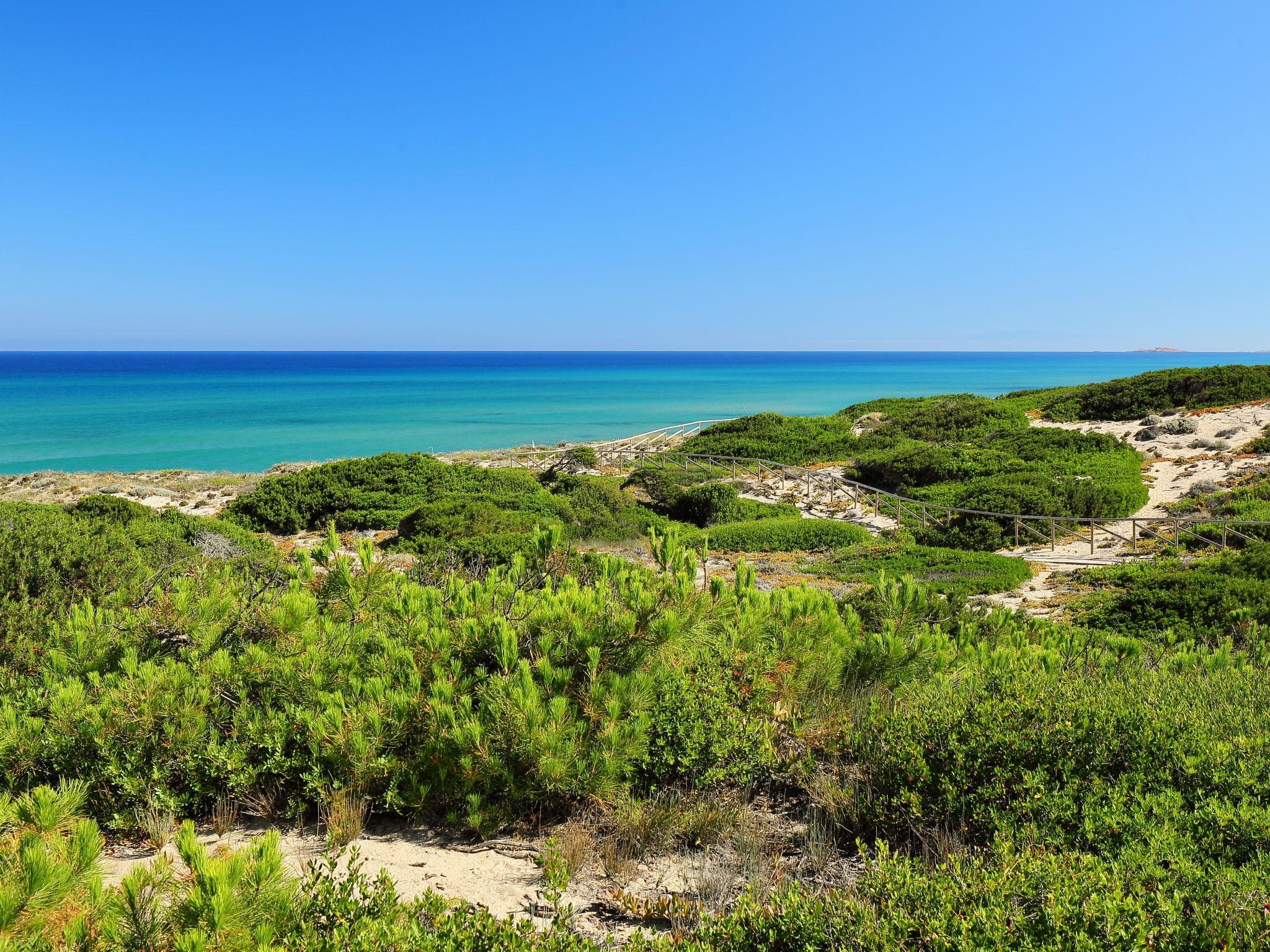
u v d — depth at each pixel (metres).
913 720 4.26
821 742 4.80
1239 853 3.02
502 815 3.95
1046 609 12.45
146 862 3.56
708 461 33.50
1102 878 2.66
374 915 2.64
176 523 15.05
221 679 4.41
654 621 4.41
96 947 2.25
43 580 6.88
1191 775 3.61
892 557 16.78
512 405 79.19
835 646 5.34
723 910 3.20
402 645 4.68
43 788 2.85
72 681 4.17
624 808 4.04
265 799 4.13
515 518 18.38
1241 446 25.86
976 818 3.57
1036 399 40.22
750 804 4.36
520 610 5.03
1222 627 9.46
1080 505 20.39
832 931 2.58
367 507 22.25
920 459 27.31
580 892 3.46
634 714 4.18
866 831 3.93
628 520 21.25
